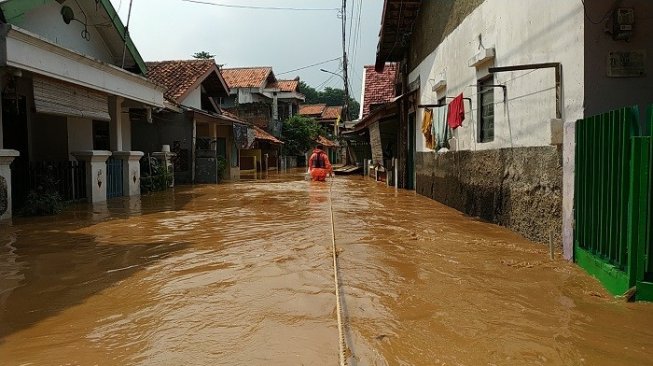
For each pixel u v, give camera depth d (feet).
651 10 16.85
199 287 14.42
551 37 19.45
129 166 44.65
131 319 11.90
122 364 9.52
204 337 10.72
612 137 13.99
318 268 16.52
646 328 11.13
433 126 41.68
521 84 22.50
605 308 12.48
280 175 92.73
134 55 42.45
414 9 47.32
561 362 9.45
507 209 24.43
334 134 170.60
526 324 11.43
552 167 19.40
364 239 21.86
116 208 34.63
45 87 29.58
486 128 28.37
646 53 16.94
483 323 11.50
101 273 16.19
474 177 29.66
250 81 125.08
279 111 145.48
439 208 34.55
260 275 15.60
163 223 27.07
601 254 14.89
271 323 11.49
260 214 30.94
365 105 74.33
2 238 22.59
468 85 31.12
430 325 11.37
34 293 14.05
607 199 14.42
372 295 13.57
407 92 52.29
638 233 12.66
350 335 10.74
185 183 62.80
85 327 11.42
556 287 14.38
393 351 9.94
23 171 32.63
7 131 36.70
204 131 73.05
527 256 18.38
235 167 84.43
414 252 19.12
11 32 24.66
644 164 12.55
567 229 17.63
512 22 23.57
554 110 19.26
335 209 33.68
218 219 28.63
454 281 15.01
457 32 33.99
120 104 43.60
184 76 67.15
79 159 38.32
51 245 20.92
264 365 9.36
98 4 36.81
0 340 10.73
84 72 32.86
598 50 16.98
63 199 36.14
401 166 54.19
